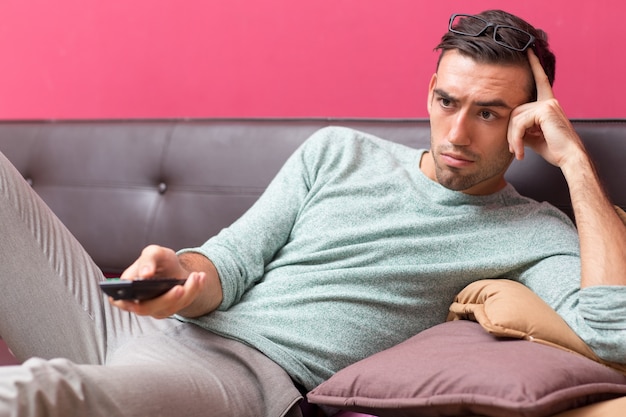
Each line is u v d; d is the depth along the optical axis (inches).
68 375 42.8
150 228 80.5
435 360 50.2
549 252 60.1
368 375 51.2
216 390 51.6
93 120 86.7
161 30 97.4
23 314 57.7
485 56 59.4
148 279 46.0
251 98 93.2
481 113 60.0
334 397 51.8
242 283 60.3
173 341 57.2
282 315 59.0
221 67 94.5
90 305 60.2
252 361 55.3
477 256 61.1
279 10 90.9
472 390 46.7
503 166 62.0
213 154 79.1
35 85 105.0
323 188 65.2
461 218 62.4
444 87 60.1
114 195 82.7
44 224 60.8
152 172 81.7
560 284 57.3
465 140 59.6
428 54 84.1
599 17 77.8
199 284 49.4
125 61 99.7
